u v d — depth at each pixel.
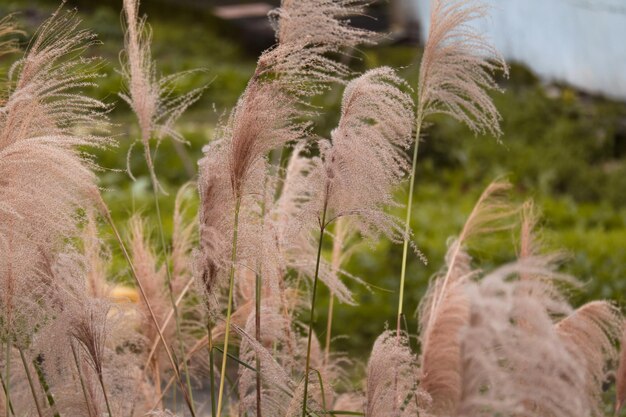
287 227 3.43
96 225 4.13
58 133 3.40
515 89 20.69
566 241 11.90
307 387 3.62
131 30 3.83
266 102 3.14
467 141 17.33
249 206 3.40
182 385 3.72
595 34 21.20
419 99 3.96
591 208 15.33
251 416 4.12
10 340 3.45
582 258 10.62
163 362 4.28
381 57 21.66
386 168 3.26
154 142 15.45
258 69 3.22
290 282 4.42
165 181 14.55
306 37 3.32
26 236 3.29
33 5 27.03
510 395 2.70
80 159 3.43
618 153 18.45
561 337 3.59
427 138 17.08
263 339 4.08
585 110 19.58
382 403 3.31
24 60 3.37
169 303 4.27
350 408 4.28
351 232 4.55
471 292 2.70
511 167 16.80
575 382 2.68
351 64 11.55
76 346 3.52
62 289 3.38
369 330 9.11
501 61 3.89
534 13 21.89
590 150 18.23
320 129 13.76
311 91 3.28
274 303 4.07
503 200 4.48
